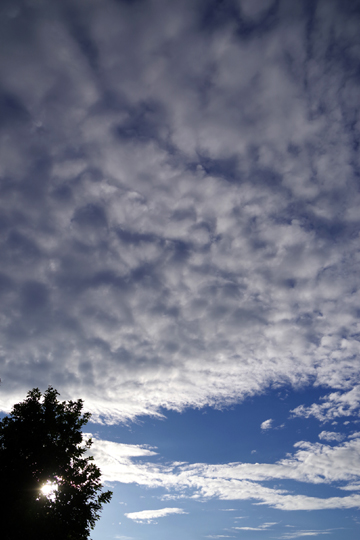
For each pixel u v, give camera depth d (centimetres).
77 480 2394
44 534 2069
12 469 2162
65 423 2564
